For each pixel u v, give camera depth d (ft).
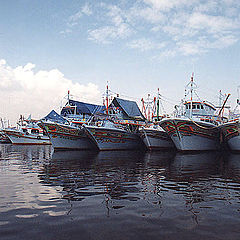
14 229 22.25
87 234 21.21
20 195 34.06
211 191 36.45
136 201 31.17
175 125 103.76
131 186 39.91
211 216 25.67
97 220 24.47
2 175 50.93
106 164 69.51
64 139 127.75
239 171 55.52
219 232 21.57
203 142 110.01
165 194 34.71
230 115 113.39
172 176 49.26
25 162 75.87
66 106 146.00
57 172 54.80
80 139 133.80
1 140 294.46
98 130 120.06
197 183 42.34
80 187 39.19
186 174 51.72
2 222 23.94
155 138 128.16
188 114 116.98
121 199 32.07
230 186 39.91
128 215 25.93
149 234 21.17
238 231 21.80
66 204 29.84
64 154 106.52
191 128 104.27
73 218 25.03
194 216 25.66
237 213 26.63
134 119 149.79
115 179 46.09
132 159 84.07
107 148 127.13
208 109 119.85
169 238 20.36
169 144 135.44
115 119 134.82
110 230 22.03
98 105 160.15
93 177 48.26
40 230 22.04
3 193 35.22
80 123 142.51
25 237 20.61
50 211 27.20
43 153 116.06
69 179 46.14
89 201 31.14
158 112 147.13
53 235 21.01
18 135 231.30
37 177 48.39
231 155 95.45
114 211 27.20
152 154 105.29
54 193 35.24
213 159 81.51
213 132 111.04
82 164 69.87
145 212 26.89
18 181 44.16
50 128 122.52
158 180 45.06
